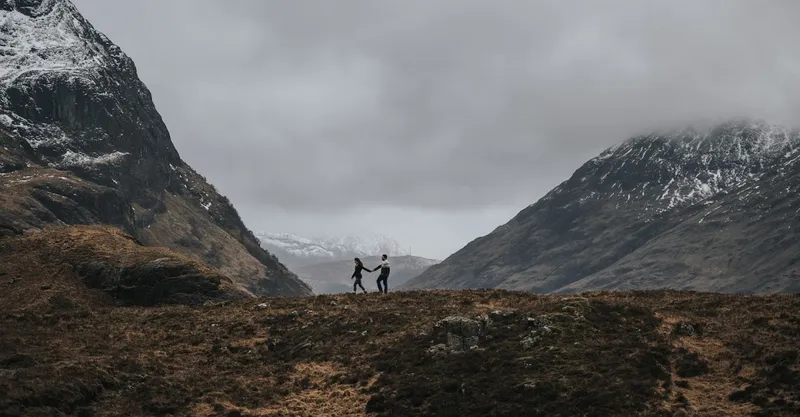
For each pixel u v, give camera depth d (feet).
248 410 160.66
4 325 206.18
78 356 185.37
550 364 158.30
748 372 151.23
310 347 189.16
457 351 171.22
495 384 154.61
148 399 164.25
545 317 176.86
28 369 168.66
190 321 215.51
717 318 179.63
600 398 143.43
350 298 224.53
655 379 149.89
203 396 166.91
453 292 223.30
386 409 155.22
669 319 179.83
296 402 163.63
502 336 174.40
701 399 144.46
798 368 146.30
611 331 171.63
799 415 132.98
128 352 191.62
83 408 157.58
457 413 148.25
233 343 196.44
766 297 191.01
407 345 178.40
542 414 143.13
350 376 170.81
